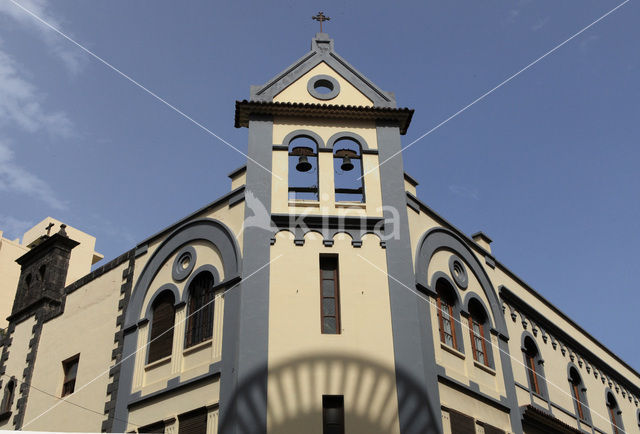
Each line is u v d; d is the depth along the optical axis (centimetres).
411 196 1817
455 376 1661
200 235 1798
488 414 1730
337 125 1866
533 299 2359
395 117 1884
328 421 1427
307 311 1542
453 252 1925
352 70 1991
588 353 2595
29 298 2386
